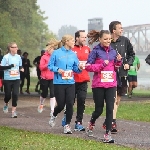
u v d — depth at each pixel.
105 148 9.04
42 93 16.08
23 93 31.67
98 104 10.73
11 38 82.75
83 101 12.06
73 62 11.40
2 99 25.25
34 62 29.22
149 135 11.19
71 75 11.37
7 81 15.59
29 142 9.62
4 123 13.66
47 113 17.00
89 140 10.12
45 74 15.53
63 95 11.42
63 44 11.39
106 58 10.57
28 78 31.58
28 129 12.23
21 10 86.00
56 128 12.46
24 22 88.00
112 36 12.12
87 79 12.07
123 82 11.97
